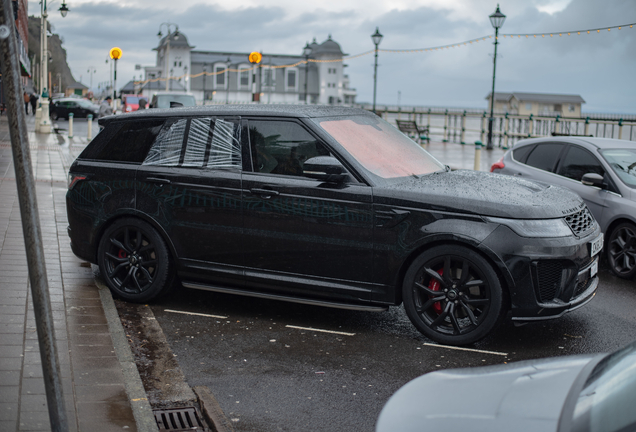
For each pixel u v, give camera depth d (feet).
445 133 104.47
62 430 8.75
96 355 14.23
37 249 8.53
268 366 14.74
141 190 18.71
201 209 17.92
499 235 15.12
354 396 13.16
